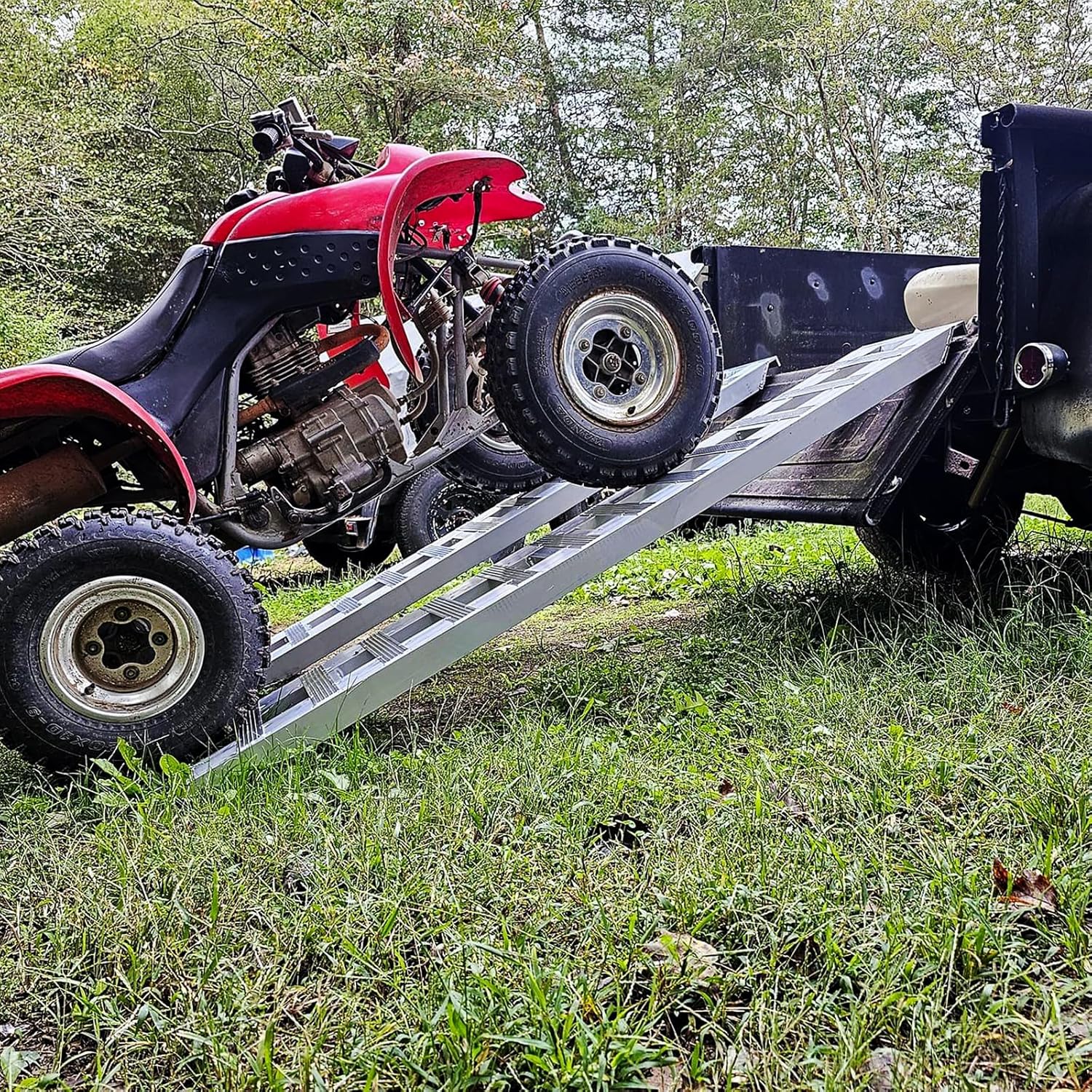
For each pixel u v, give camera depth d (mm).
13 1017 1876
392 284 3387
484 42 24047
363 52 22203
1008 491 4879
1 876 2383
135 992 1867
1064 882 1917
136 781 2938
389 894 2090
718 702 3523
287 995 1840
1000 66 25422
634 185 34875
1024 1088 1496
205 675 3232
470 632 3461
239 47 23141
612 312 3533
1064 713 2793
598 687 3805
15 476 3297
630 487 3771
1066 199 3809
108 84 23188
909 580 4613
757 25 32281
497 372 3469
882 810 2344
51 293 20094
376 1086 1568
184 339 3492
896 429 4109
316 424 3783
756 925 1878
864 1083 1466
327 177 3861
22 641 3074
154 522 3242
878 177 30641
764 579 5488
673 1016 1713
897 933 1779
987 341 3896
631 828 2453
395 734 3658
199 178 24844
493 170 3533
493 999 1673
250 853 2377
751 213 34312
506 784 2682
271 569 10273
